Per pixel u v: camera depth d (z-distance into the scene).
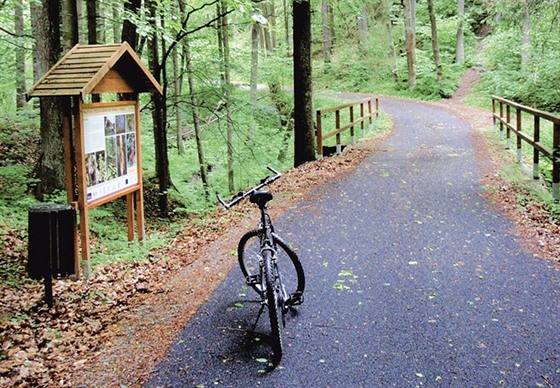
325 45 36.47
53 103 9.16
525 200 8.70
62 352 4.45
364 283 5.55
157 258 7.26
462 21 30.42
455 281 5.50
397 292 5.28
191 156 16.06
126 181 7.27
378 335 4.39
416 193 9.41
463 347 4.14
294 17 13.23
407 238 6.99
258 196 4.76
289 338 4.38
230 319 4.85
